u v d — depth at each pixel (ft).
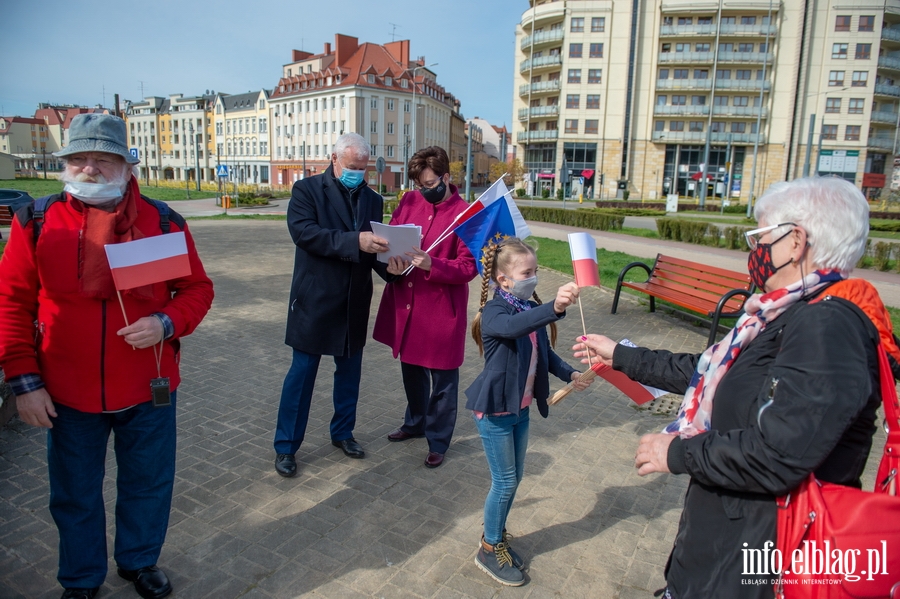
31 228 7.37
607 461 13.15
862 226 4.98
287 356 19.94
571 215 80.38
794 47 180.14
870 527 4.50
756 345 5.17
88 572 8.14
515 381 8.64
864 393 4.41
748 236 5.73
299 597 8.55
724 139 188.85
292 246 49.75
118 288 7.27
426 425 12.60
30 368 7.30
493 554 9.16
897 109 185.06
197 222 76.23
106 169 7.45
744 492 5.06
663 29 185.26
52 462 7.86
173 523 10.32
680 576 5.46
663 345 22.26
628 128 192.13
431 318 12.33
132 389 7.88
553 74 202.69
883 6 173.27
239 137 302.86
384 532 10.23
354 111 224.94
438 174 12.64
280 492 11.44
